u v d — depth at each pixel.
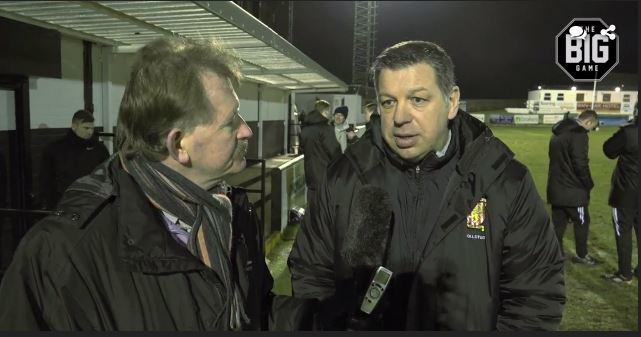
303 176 7.48
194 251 0.97
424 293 1.24
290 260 1.49
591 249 5.32
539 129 29.36
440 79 1.16
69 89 3.98
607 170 11.88
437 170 1.27
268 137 10.23
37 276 0.85
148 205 0.94
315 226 1.42
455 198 1.23
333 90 11.55
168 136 0.90
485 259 1.23
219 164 0.97
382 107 1.21
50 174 3.55
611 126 31.25
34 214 3.10
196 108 0.89
